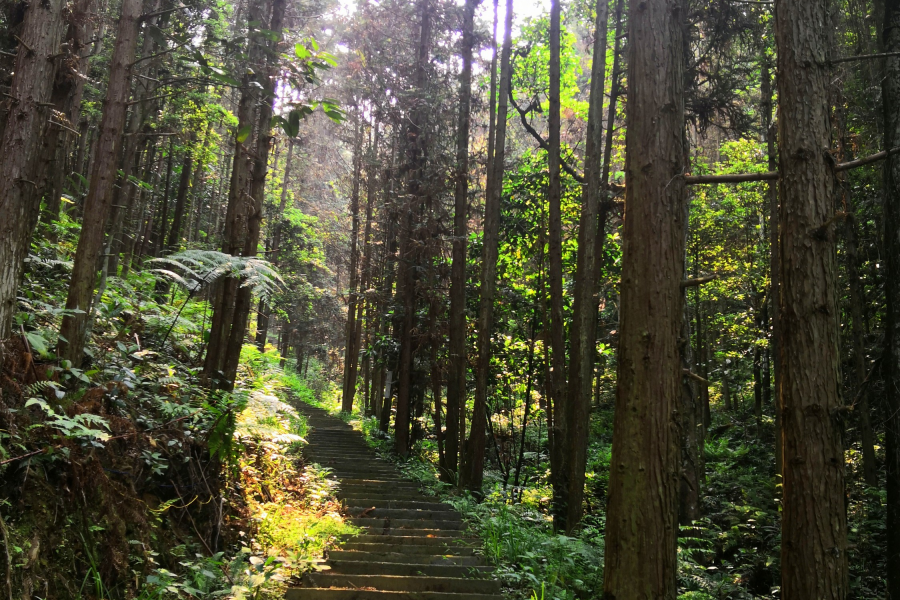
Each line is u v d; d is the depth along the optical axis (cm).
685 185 385
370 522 714
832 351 377
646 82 382
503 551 622
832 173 392
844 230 1053
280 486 677
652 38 385
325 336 3047
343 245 2750
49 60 362
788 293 388
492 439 1319
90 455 357
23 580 286
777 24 412
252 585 418
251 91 631
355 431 1416
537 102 1026
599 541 671
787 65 402
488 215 1023
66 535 327
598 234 953
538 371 1303
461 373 1064
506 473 1211
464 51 1193
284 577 471
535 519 836
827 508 363
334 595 469
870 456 1027
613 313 1418
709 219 1647
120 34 439
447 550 617
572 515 770
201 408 477
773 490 1167
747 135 977
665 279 363
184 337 694
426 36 1342
